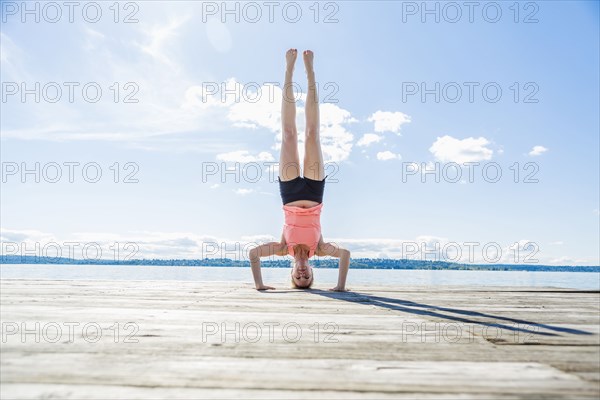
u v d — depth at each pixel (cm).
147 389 99
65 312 217
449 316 222
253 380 107
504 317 221
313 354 133
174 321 191
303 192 419
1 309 229
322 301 285
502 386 104
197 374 111
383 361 126
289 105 435
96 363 120
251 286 412
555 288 440
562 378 111
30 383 102
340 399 94
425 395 97
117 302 262
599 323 205
